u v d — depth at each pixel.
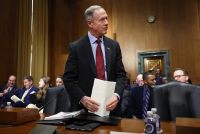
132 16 8.28
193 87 1.76
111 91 1.52
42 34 7.98
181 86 1.77
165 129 1.25
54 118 1.37
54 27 8.56
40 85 5.47
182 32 7.72
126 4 8.38
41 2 7.96
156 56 7.89
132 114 3.94
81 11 8.77
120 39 8.31
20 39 7.01
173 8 7.89
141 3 8.23
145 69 7.96
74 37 8.76
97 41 1.83
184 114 1.72
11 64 6.66
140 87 4.05
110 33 8.39
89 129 1.18
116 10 8.45
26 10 7.30
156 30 8.00
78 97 1.61
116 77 1.83
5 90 5.65
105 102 1.48
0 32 6.32
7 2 6.61
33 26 7.57
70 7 8.88
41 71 7.89
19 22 7.01
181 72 4.17
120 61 1.89
